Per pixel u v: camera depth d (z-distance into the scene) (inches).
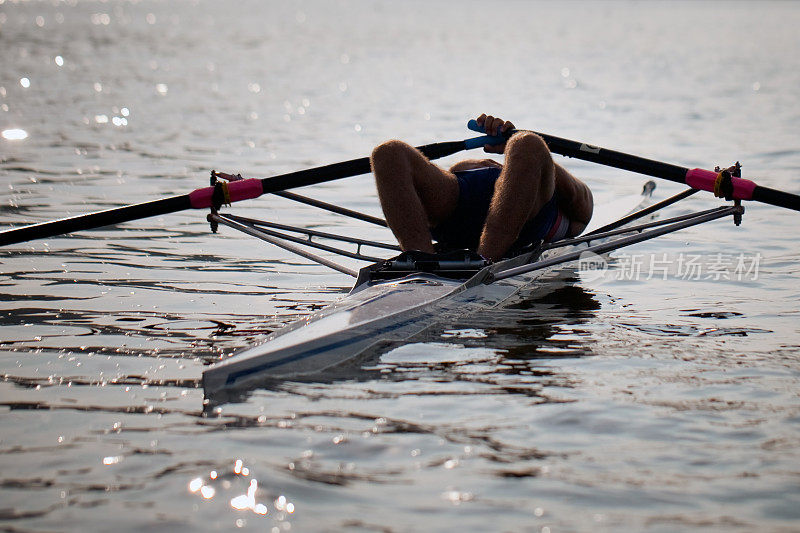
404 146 738.2
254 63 4165.8
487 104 2667.3
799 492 409.7
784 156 1664.6
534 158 753.6
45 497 403.9
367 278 727.7
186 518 386.0
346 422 486.0
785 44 5497.1
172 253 964.0
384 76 3619.6
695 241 1021.2
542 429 479.2
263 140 1956.2
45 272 864.9
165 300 767.1
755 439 466.0
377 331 620.1
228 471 426.9
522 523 384.2
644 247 994.7
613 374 565.3
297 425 482.0
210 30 6939.0
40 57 4224.9
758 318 706.2
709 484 418.3
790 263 907.4
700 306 746.2
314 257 780.0
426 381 550.0
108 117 2325.3
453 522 384.5
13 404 514.0
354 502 400.5
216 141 1939.0
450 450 452.8
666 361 592.1
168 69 3789.4
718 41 5876.0
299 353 569.3
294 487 412.5
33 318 703.1
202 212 1208.8
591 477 425.4
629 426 483.2
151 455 444.8
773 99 2706.7
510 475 426.9
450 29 7559.1
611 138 1941.4
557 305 744.3
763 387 542.3
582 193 877.8
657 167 799.1
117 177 1465.3
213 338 650.8
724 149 1766.7
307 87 3189.0
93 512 390.9
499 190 759.1
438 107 2600.9
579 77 3540.8
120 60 4192.9
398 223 732.7
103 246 992.2
